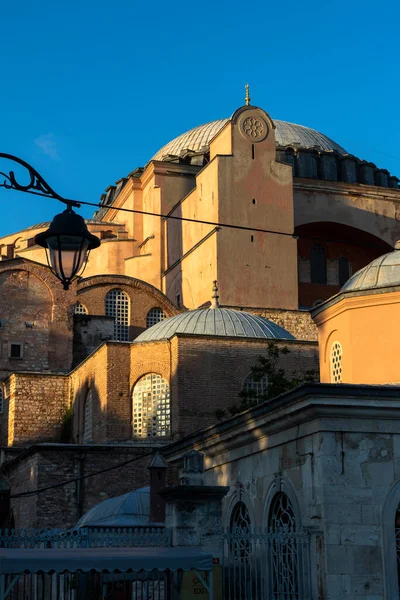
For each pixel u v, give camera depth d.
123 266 70.00
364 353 31.45
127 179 78.69
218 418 44.91
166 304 61.53
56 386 54.41
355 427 22.44
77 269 16.09
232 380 46.03
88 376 50.47
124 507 35.28
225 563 25.53
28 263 58.22
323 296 69.06
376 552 21.73
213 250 59.91
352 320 31.94
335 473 22.05
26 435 53.22
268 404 24.14
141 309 60.94
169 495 22.36
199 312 49.97
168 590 21.84
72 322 58.50
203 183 63.00
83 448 42.84
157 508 34.19
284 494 24.53
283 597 22.25
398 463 22.47
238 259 59.97
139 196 72.19
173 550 19.56
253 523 26.17
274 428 24.61
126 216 73.62
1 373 56.47
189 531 21.94
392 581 21.62
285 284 60.62
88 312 59.88
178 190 68.94
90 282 60.09
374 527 21.89
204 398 45.41
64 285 16.14
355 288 32.19
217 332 47.97
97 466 42.88
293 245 61.47
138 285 61.00
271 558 22.50
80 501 42.25
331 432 22.28
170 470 41.19
